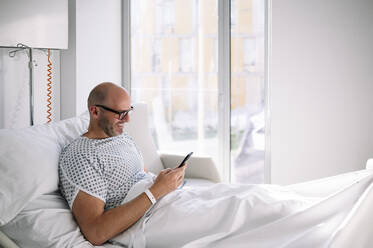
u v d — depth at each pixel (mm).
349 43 3068
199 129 3531
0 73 2629
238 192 1711
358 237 1330
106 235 1541
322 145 3166
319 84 3133
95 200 1596
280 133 3229
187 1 3475
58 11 2594
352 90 3090
